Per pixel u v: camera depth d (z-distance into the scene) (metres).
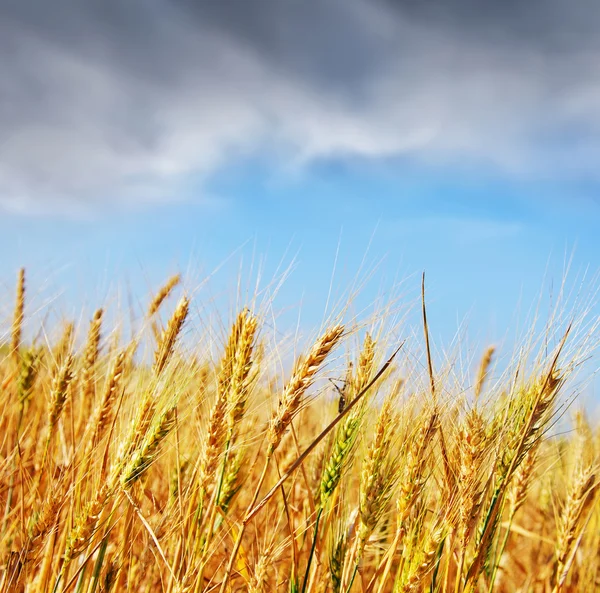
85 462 1.18
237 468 1.19
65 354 1.29
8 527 1.25
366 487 1.14
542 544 1.39
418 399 1.15
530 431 1.14
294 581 1.15
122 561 1.19
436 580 1.17
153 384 1.15
